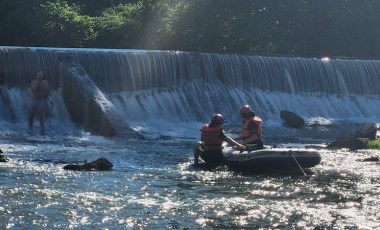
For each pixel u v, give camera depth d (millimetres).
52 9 61438
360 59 51562
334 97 47219
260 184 22500
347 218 18000
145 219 17688
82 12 68000
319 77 46969
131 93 40750
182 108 41594
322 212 18609
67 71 37625
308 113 45438
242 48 61125
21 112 36969
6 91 37344
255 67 45125
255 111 43750
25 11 61938
